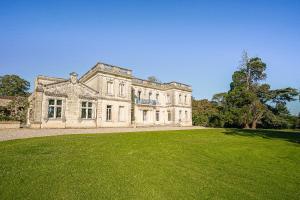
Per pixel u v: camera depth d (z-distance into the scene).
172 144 14.31
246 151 13.23
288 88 40.25
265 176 8.44
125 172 7.90
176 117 42.38
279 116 42.16
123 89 32.81
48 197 5.68
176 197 6.15
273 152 13.17
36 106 24.05
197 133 22.56
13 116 26.56
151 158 10.14
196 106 56.03
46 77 30.73
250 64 43.84
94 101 28.98
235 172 8.75
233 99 42.78
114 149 11.59
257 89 42.50
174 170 8.52
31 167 7.76
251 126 43.62
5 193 5.72
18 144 11.29
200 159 10.57
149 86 41.09
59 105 25.95
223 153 12.37
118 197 5.92
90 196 5.87
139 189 6.51
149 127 34.44
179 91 43.66
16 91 55.31
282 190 7.09
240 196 6.46
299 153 12.98
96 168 8.12
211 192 6.64
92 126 28.42
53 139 13.57
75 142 12.88
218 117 44.91
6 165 7.75
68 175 7.24
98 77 30.05
